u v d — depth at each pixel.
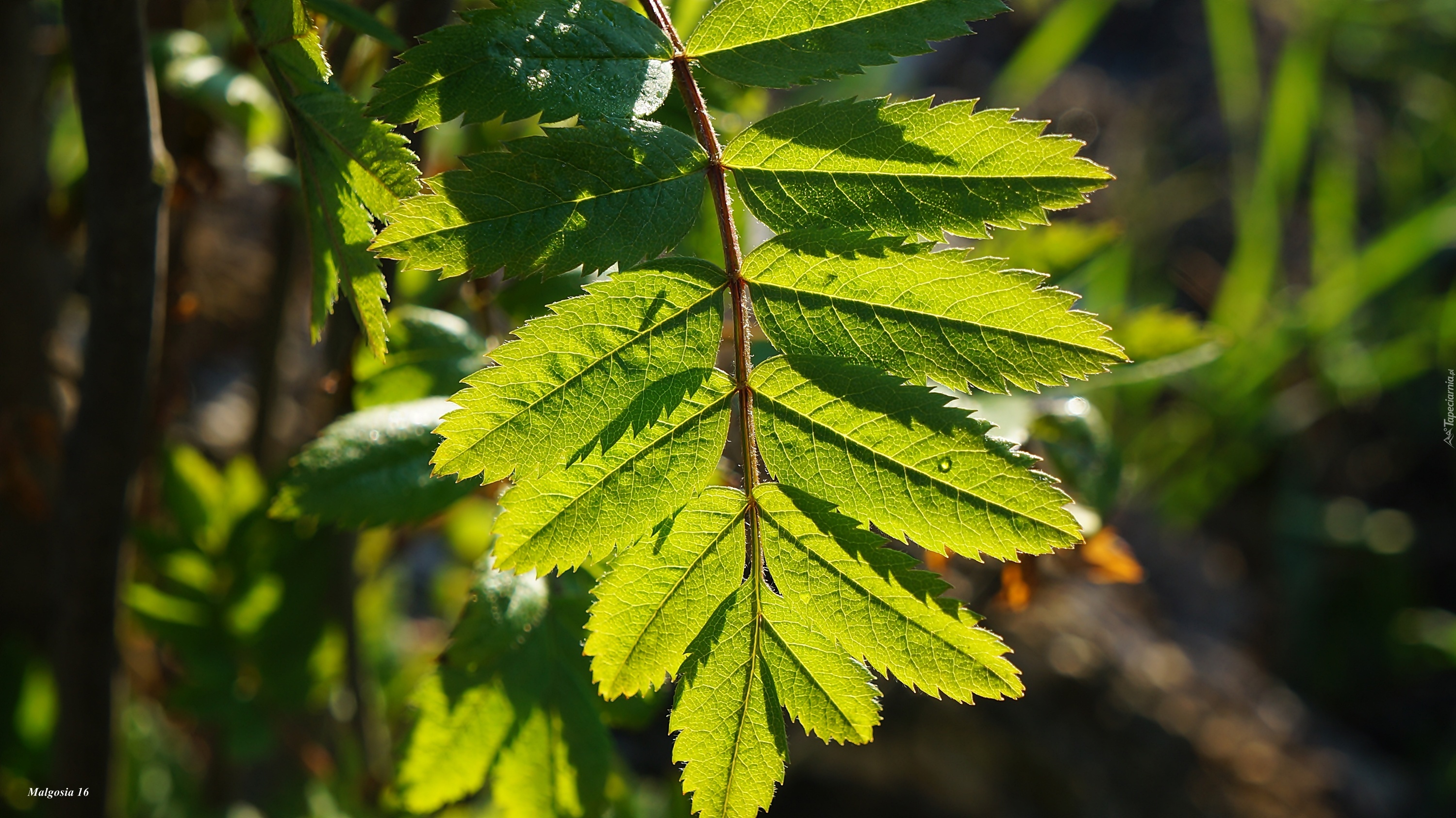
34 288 0.57
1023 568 0.49
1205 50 2.27
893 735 1.08
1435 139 1.92
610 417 0.40
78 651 0.51
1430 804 1.42
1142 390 1.55
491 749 0.46
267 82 0.54
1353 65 2.04
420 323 0.47
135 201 0.45
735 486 0.46
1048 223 0.40
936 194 0.40
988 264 0.40
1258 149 1.96
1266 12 2.22
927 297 0.40
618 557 0.40
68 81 0.61
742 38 0.40
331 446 0.45
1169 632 1.49
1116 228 0.52
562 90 0.40
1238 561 1.79
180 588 0.56
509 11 0.40
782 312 0.40
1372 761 1.49
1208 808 1.15
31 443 0.58
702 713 0.41
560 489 0.40
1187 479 1.67
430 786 0.46
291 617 0.56
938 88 2.03
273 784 0.72
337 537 0.54
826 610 0.40
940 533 0.40
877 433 0.40
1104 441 0.50
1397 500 1.83
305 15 0.40
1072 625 1.21
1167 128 2.13
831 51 0.40
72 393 0.68
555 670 0.46
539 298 0.48
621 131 0.40
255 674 0.57
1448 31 1.99
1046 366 0.40
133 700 0.72
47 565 0.62
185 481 0.58
